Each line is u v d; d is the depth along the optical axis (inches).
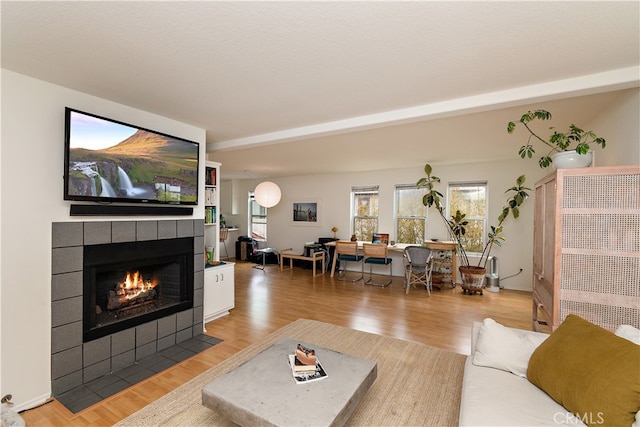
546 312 98.6
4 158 79.6
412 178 257.0
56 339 88.6
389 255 264.7
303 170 280.7
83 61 75.9
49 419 78.9
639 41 66.0
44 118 86.9
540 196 109.6
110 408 83.1
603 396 51.4
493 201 224.4
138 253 110.7
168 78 86.1
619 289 79.0
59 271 89.4
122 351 104.7
